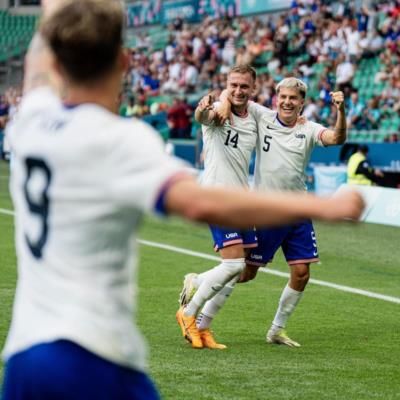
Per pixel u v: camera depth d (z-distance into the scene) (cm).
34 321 501
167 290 1883
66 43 492
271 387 1170
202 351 1367
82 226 489
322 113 4234
